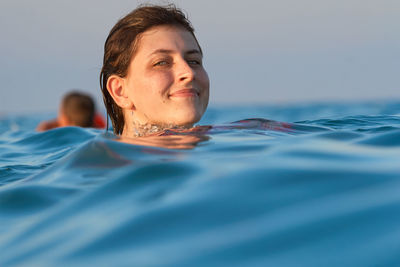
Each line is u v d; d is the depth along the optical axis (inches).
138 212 59.6
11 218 69.2
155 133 119.9
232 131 115.0
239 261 44.9
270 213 54.6
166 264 45.8
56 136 219.8
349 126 165.6
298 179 64.4
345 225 49.6
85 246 52.6
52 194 75.8
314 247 46.1
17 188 81.8
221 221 54.1
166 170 76.0
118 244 51.7
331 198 56.9
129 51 136.6
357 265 42.3
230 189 63.1
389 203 53.5
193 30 140.2
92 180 79.0
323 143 92.9
